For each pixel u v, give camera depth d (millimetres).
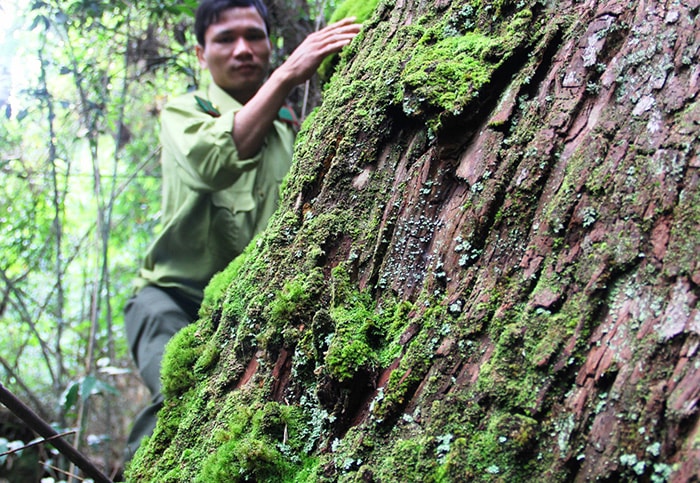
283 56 3062
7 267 3703
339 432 1052
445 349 960
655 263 831
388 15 1411
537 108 1031
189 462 1228
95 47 3473
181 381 1405
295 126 2527
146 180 4750
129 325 2365
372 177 1218
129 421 4660
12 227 3668
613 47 1002
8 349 4887
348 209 1224
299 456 1093
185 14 3258
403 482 891
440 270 1040
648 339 798
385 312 1091
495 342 922
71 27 3250
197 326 1509
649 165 882
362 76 1313
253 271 1330
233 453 1117
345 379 1010
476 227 1019
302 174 1313
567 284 890
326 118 1328
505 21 1148
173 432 1364
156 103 3914
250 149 2125
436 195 1101
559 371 843
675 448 737
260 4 2480
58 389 3475
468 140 1092
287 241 1298
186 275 2357
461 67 1104
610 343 824
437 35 1220
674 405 749
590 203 914
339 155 1249
